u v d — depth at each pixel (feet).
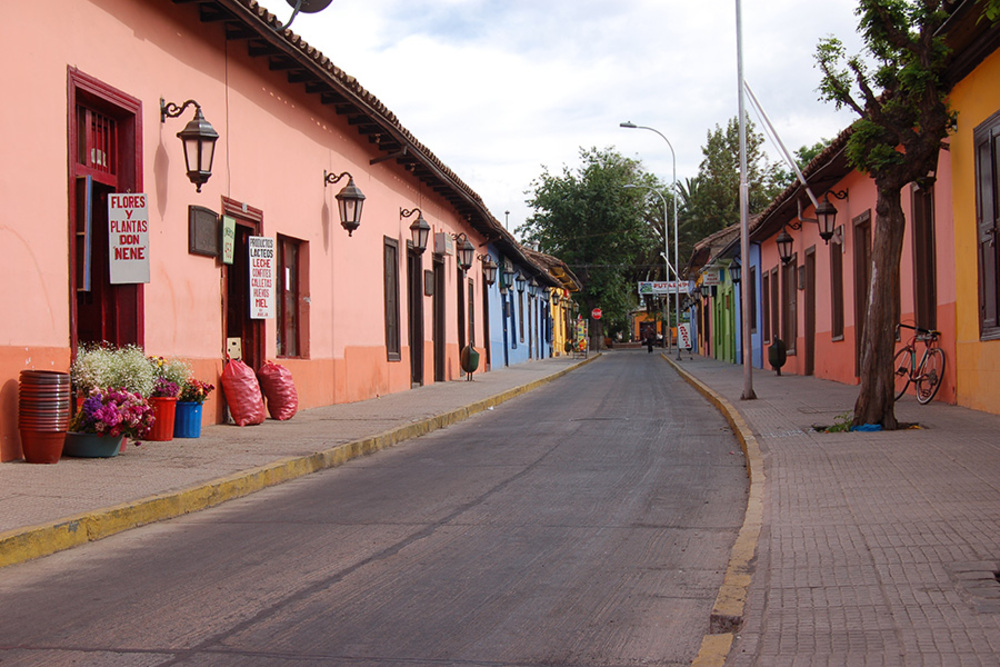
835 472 25.95
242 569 18.49
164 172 34.99
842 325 63.05
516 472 30.71
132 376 30.53
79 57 30.07
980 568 15.70
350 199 51.39
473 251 84.58
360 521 23.15
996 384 35.27
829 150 51.44
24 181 27.53
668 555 19.35
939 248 41.86
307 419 43.80
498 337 109.91
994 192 35.22
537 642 14.08
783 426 37.73
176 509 24.00
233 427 39.14
